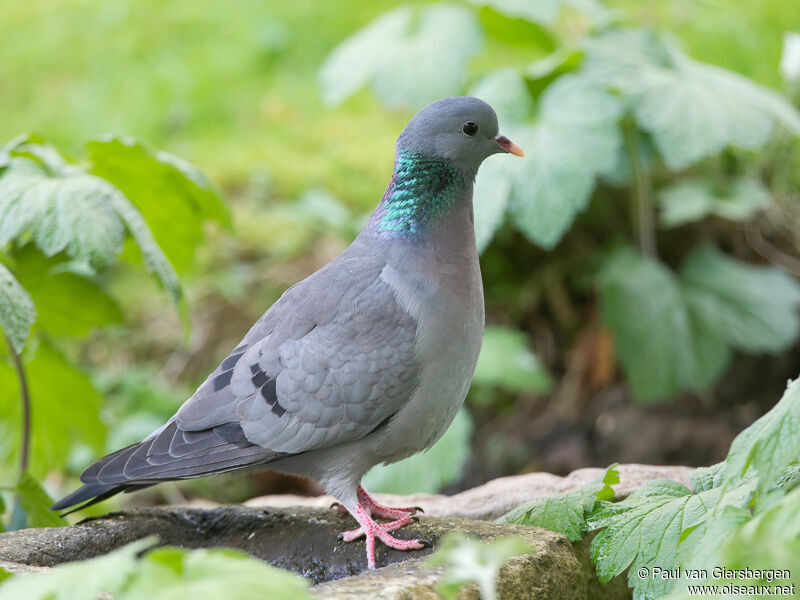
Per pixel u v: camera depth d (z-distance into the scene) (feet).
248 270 40.50
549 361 39.81
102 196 22.81
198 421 19.92
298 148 46.44
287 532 20.24
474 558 11.34
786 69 39.01
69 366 26.03
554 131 32.60
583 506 18.25
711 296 36.68
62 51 54.95
